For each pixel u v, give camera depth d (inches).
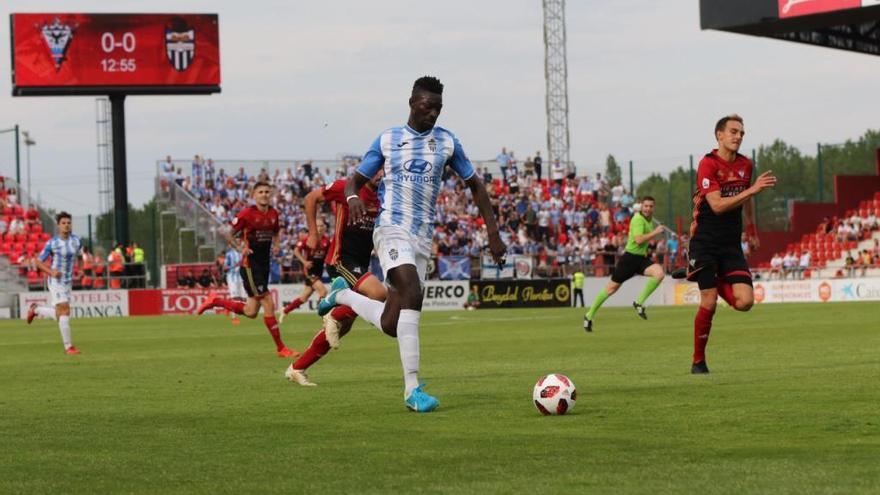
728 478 389.1
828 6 2208.4
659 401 622.5
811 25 2356.1
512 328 1674.5
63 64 3225.9
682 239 3097.9
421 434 515.2
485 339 1379.2
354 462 440.5
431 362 999.6
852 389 665.0
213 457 460.4
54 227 3189.0
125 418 604.7
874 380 719.7
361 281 780.6
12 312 2888.8
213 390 768.9
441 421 561.6
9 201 3159.5
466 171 636.7
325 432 529.3
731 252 794.2
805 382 714.2
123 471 430.9
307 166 3444.9
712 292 793.6
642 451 450.6
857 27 2824.8
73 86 3235.7
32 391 789.2
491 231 636.7
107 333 1806.1
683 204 3366.1
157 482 407.5
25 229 3090.6
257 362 1066.7
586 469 413.4
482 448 468.4
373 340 1390.3
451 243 3198.8
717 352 1028.5
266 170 3440.0
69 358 1186.0
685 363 916.0
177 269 3016.7
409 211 627.5
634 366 894.4
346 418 584.1
